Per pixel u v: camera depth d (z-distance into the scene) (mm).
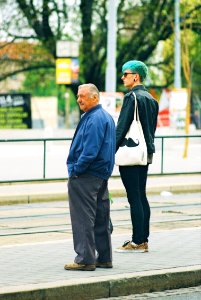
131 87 18703
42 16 87875
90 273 15891
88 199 16281
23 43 91438
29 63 92750
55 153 46562
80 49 90000
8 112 95688
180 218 27188
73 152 16359
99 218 16625
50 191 33969
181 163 44281
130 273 15789
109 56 51344
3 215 28438
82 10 88062
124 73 18656
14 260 17438
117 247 19062
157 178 40500
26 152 42406
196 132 88250
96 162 16266
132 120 18250
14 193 32969
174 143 52000
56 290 14445
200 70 98312
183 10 74188
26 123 95375
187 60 64312
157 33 88125
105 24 89062
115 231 23625
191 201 33656
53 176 37156
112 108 46875
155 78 100625
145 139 18359
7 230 24234
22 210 30094
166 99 70125
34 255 18141
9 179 35906
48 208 30844
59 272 15984
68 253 18453
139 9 88062
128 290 15352
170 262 17266
